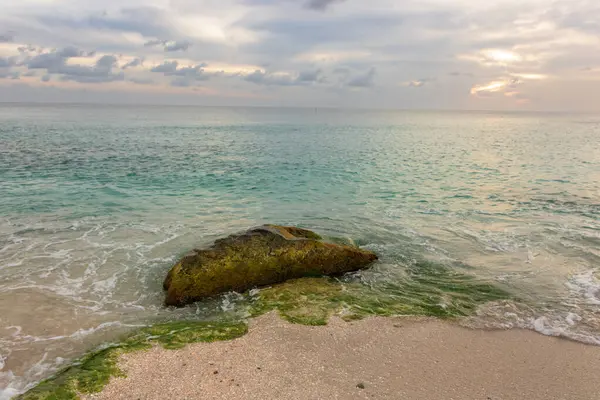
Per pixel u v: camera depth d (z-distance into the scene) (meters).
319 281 11.92
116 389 7.10
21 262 12.80
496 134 81.12
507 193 24.17
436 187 25.84
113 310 10.15
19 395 6.99
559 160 39.50
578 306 10.61
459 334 9.30
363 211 19.81
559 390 7.47
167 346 8.50
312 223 17.64
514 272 12.71
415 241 15.44
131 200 21.03
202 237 15.45
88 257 13.32
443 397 7.20
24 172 27.36
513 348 8.78
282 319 9.77
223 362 8.00
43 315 9.77
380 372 7.87
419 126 112.44
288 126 99.88
